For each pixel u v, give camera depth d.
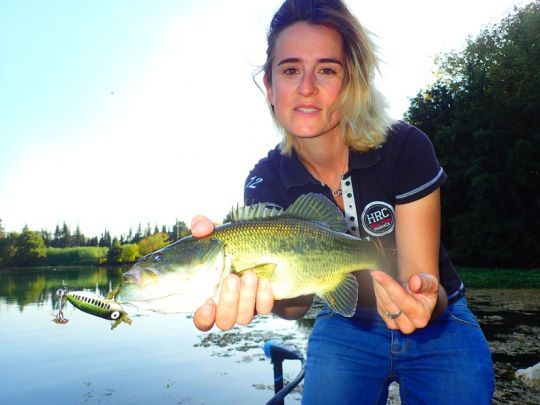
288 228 0.56
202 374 1.33
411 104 6.39
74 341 1.93
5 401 1.21
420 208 0.64
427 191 0.63
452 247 5.61
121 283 0.52
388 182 0.66
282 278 0.55
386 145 0.66
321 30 0.63
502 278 3.59
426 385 0.64
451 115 5.82
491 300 2.56
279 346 0.80
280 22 0.66
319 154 0.68
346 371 0.65
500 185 4.82
